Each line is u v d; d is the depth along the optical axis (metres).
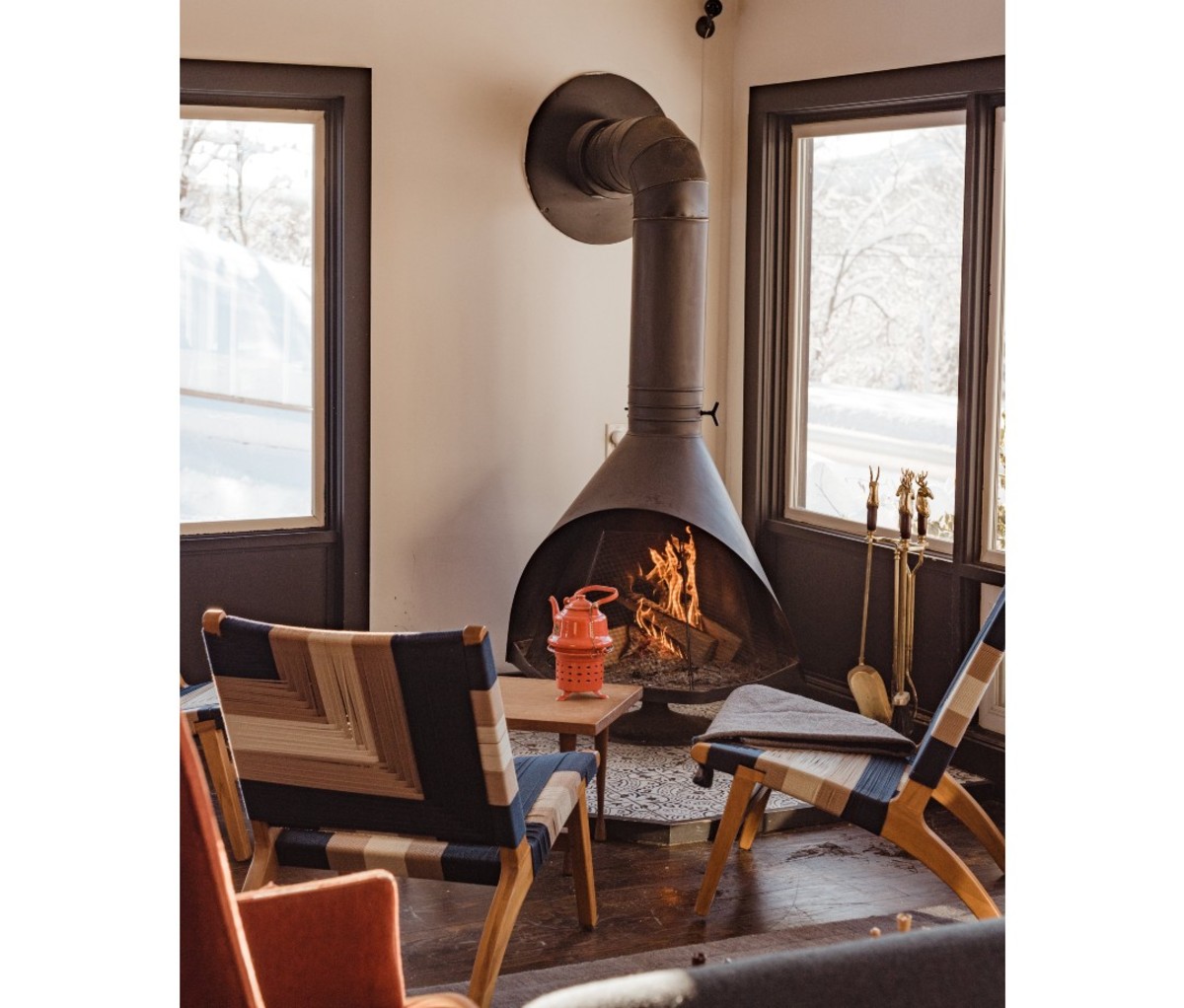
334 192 4.67
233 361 4.64
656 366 4.37
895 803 2.87
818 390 4.95
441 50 4.68
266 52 4.47
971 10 4.13
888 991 1.08
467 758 2.37
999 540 4.24
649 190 4.30
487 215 4.80
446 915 3.09
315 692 2.38
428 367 4.79
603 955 2.88
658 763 4.16
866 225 4.70
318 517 4.81
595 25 4.86
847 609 4.76
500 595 4.99
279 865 2.59
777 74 4.86
